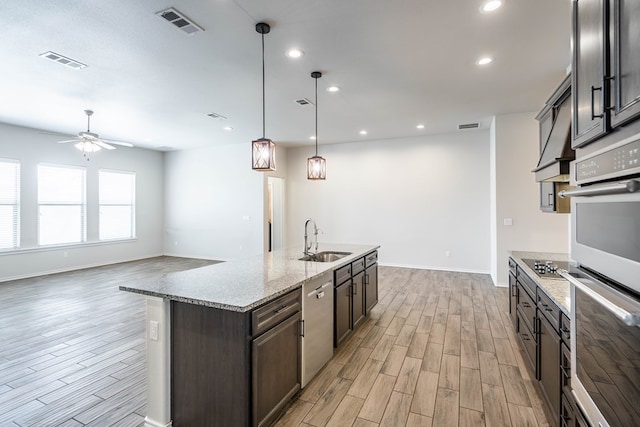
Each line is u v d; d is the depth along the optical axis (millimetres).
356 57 3213
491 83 3896
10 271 5895
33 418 2115
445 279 5938
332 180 7754
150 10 2418
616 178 982
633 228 873
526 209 5129
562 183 2770
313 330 2559
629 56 886
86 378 2602
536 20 2582
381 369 2742
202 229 8344
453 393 2398
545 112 2941
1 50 3031
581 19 1243
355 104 4695
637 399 843
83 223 7043
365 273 3826
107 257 7465
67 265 6715
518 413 2162
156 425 2021
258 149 3018
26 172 6098
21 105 4684
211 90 4102
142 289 2082
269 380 1987
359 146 7457
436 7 2412
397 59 3258
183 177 8578
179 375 1995
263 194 7645
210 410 1904
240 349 1809
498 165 5246
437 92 4195
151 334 2033
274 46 2982
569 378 1646
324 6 2389
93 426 2047
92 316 4016
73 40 2855
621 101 923
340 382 2543
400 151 7066
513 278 3451
